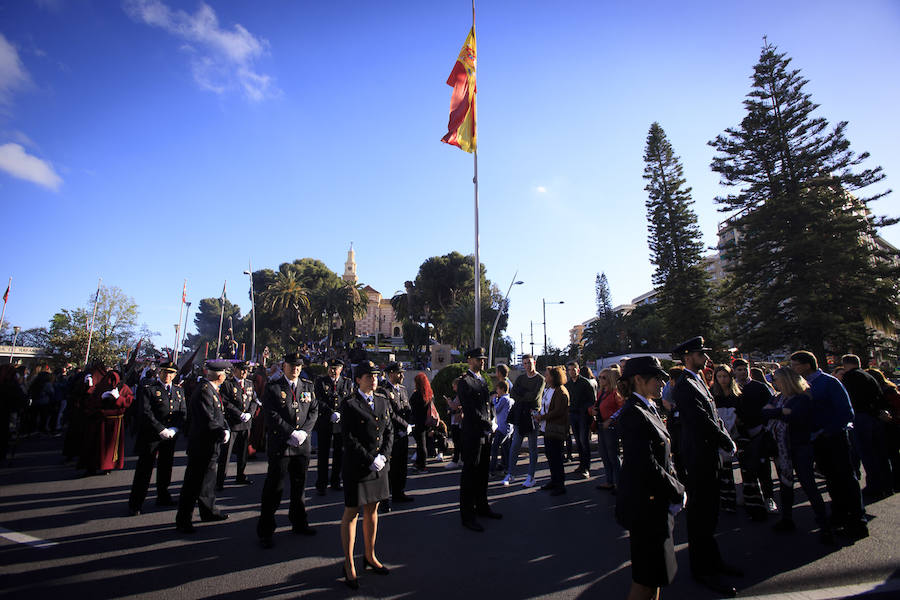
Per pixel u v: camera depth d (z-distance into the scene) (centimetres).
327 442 734
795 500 690
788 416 518
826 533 486
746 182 3038
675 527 559
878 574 410
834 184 2734
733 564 431
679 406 425
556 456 713
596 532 533
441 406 1203
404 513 614
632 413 320
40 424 1342
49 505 641
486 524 565
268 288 6019
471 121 1636
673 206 3891
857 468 557
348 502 399
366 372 430
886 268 2541
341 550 477
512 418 769
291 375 534
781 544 486
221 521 576
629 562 442
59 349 3947
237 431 765
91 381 940
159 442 622
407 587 388
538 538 513
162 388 634
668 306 3862
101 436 835
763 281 2850
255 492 728
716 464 403
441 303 6688
